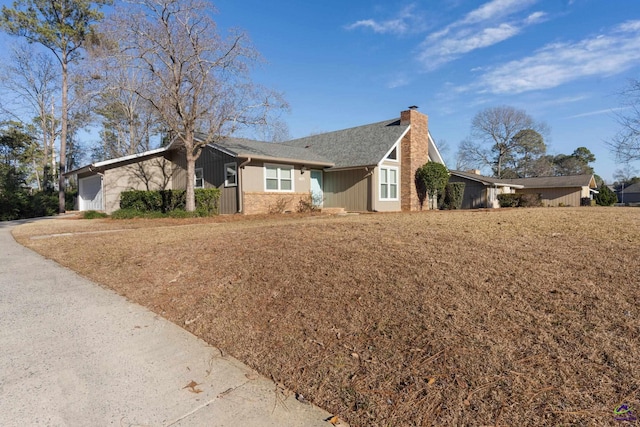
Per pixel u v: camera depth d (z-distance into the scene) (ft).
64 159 76.69
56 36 74.74
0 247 25.77
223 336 10.66
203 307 12.73
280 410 7.25
